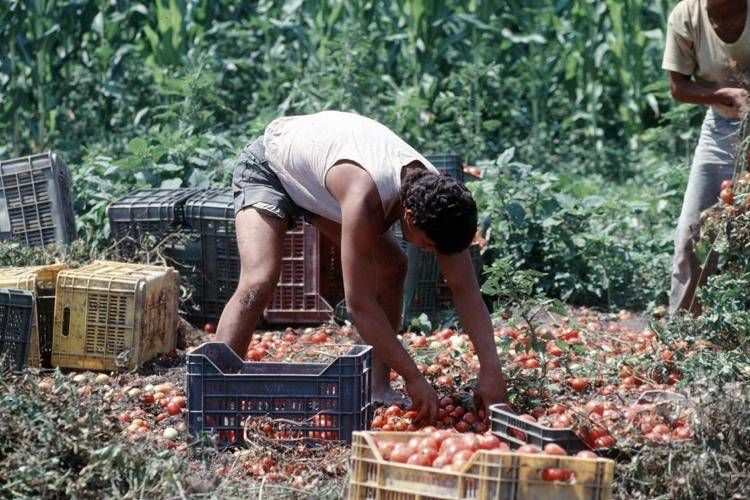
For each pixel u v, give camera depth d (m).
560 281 11.59
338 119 6.52
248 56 18.62
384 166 6.07
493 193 11.60
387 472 4.81
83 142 16.91
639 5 17.19
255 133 13.38
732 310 7.54
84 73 18.11
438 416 6.37
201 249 9.98
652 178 15.00
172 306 8.86
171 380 8.01
